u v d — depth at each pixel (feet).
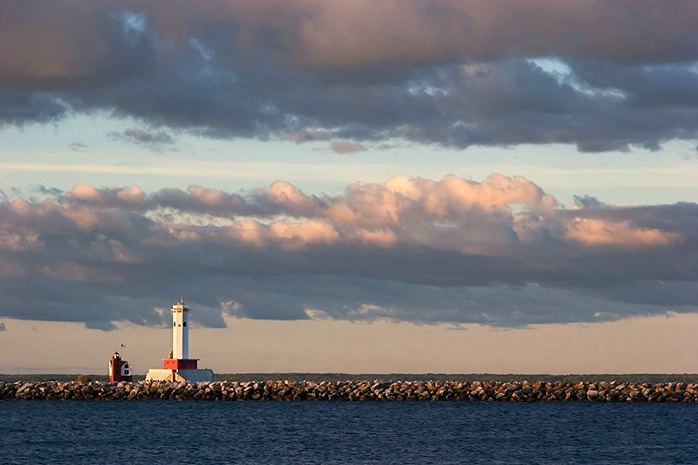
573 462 535.60
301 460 537.24
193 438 629.10
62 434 652.89
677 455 563.07
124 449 579.89
